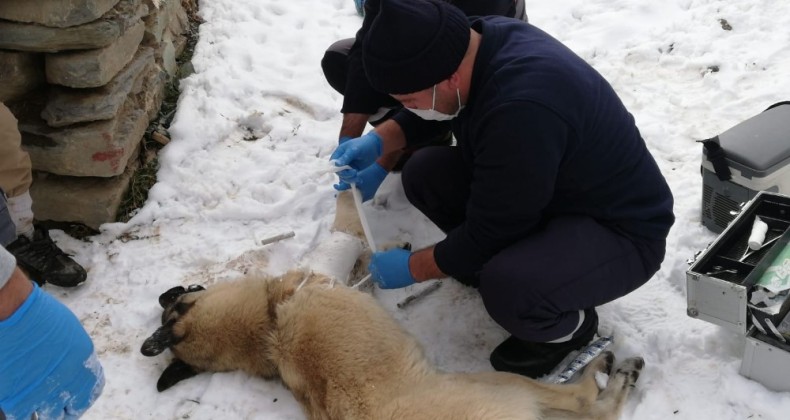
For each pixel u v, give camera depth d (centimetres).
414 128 313
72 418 169
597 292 249
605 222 250
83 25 318
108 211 347
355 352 249
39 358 154
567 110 217
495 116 218
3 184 288
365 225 297
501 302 248
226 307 276
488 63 226
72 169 340
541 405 250
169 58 430
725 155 298
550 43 231
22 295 151
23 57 333
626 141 239
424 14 212
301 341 256
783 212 277
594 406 252
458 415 224
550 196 230
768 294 243
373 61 220
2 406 153
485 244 245
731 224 273
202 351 276
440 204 310
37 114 339
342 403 241
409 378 248
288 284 279
